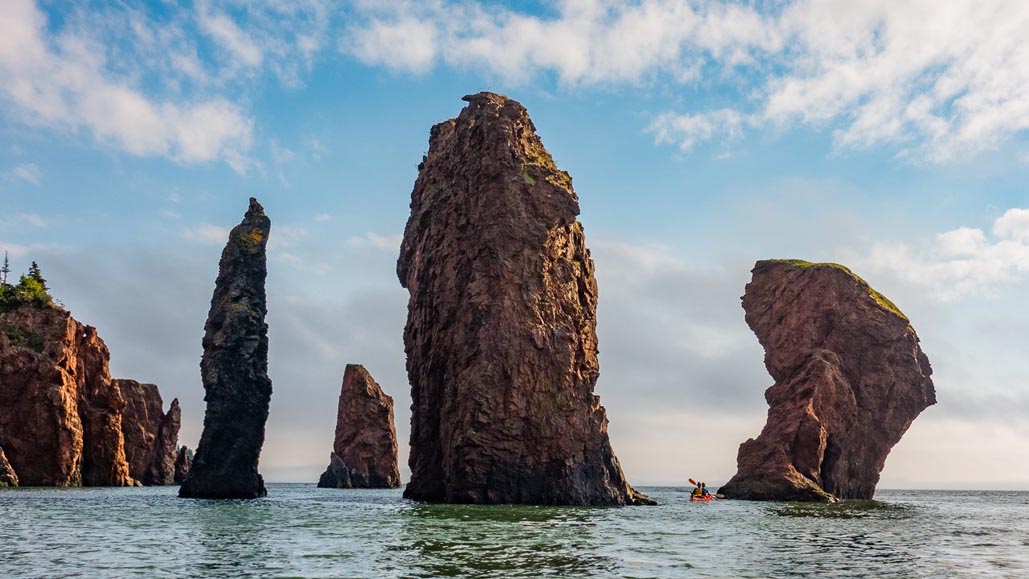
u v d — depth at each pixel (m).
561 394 69.81
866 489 99.06
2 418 114.88
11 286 128.50
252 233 84.69
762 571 28.47
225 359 80.44
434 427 75.44
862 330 99.25
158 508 60.38
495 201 73.25
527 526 44.09
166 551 32.34
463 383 69.88
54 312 123.25
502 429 68.00
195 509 59.47
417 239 84.19
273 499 79.56
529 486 67.88
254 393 81.19
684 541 38.22
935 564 31.27
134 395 159.50
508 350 69.38
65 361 122.56
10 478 110.19
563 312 72.69
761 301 108.38
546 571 27.55
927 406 102.06
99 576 26.00
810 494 89.44
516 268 71.50
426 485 75.44
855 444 97.75
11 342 117.31
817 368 97.00
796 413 94.62
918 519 60.78
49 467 116.88
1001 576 28.09
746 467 96.25
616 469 73.31
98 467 129.38
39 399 116.94
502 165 73.88
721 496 94.38
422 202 86.81
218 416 79.56
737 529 46.34
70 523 45.50
